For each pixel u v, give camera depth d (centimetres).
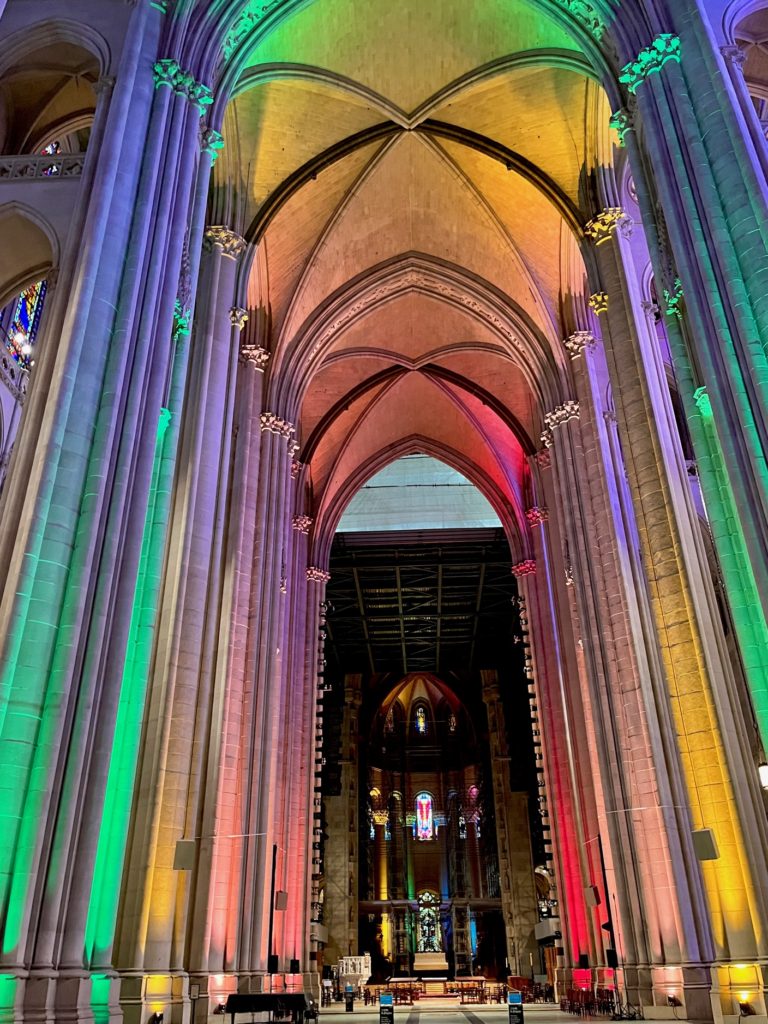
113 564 979
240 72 1541
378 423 3222
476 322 2631
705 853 1221
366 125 2088
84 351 1041
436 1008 2500
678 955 1454
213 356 1700
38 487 952
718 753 1298
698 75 1223
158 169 1231
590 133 1898
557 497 2266
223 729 1658
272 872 1808
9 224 1321
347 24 1798
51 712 876
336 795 4412
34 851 820
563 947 2395
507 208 2252
